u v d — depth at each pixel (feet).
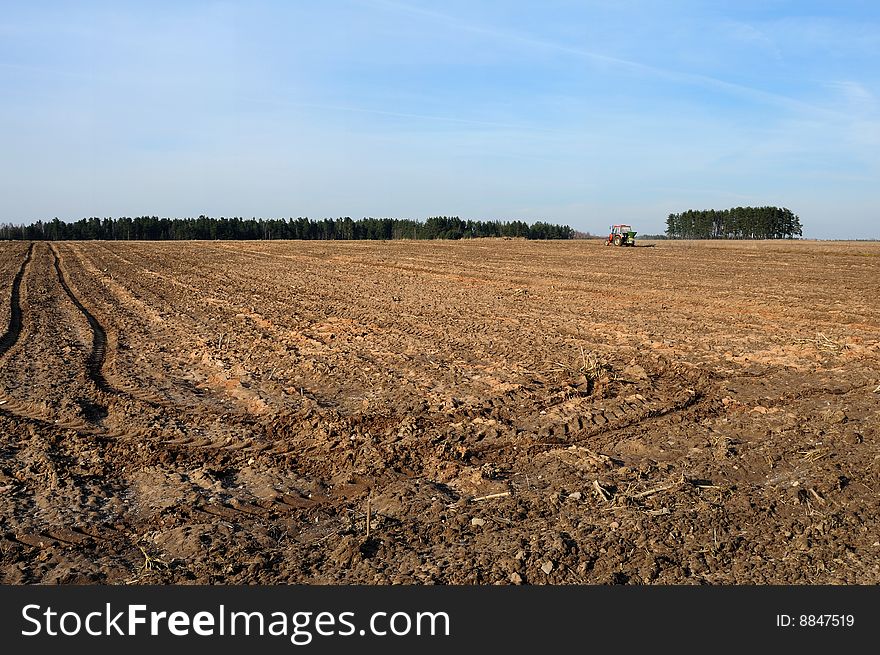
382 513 22.94
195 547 20.79
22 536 21.59
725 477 24.82
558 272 116.47
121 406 34.42
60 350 49.73
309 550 20.68
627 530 20.85
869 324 58.54
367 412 33.06
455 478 25.46
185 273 120.67
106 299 81.97
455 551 20.21
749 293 82.48
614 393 36.11
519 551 19.80
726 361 43.70
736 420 31.37
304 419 32.12
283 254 180.34
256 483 25.43
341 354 46.03
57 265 141.38
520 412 33.09
